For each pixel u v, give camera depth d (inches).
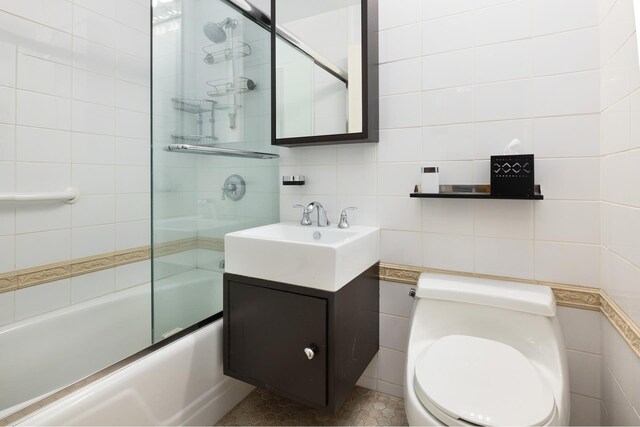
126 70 72.1
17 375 52.2
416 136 54.9
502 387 33.5
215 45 58.3
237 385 58.4
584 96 43.9
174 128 51.1
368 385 61.5
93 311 63.1
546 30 45.6
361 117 54.4
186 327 52.1
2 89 53.1
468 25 50.4
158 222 48.6
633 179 34.1
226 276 51.1
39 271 58.6
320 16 58.5
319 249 42.9
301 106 60.7
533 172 44.7
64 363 58.0
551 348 41.5
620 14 36.6
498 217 49.9
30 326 54.4
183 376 47.5
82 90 64.1
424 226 55.2
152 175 47.5
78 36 63.0
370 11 54.6
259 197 67.5
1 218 53.7
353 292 48.1
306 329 44.5
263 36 68.6
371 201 59.4
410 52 54.7
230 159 61.5
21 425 31.2
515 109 47.8
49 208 59.8
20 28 54.9
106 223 69.1
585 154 44.2
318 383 43.9
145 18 75.7
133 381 40.6
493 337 45.3
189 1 53.0
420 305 49.3
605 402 43.1
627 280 35.8
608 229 41.2
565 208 45.7
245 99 64.6
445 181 52.8
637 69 32.6
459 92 51.4
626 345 36.2
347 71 56.1
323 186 64.3
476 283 48.6
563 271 46.3
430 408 32.9
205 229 56.7
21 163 55.7
